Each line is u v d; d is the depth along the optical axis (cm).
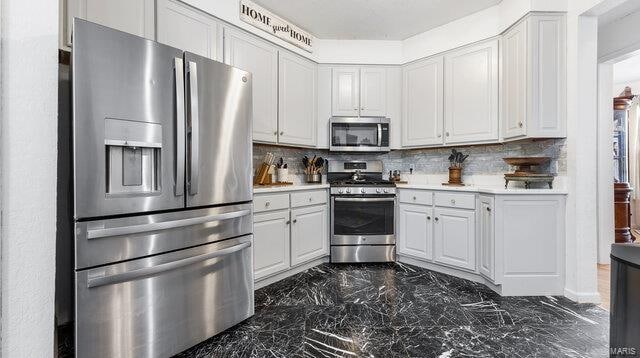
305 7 286
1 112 62
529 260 239
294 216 284
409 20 309
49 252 69
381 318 203
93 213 134
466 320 200
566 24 239
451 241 281
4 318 63
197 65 170
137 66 146
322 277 282
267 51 290
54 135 69
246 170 200
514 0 256
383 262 327
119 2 192
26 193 66
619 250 88
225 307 187
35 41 66
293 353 165
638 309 81
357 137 347
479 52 293
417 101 340
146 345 151
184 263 161
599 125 313
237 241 194
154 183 157
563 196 238
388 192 322
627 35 274
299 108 326
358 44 351
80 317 132
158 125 154
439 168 357
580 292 227
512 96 262
